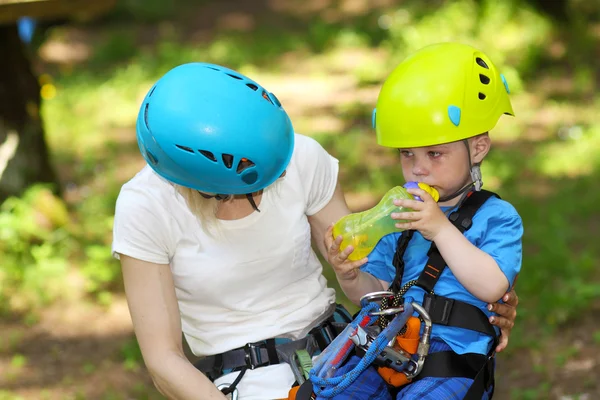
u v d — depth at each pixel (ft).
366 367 15.25
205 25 97.25
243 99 15.15
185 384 15.58
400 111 16.17
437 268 16.10
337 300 35.63
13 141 42.68
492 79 16.66
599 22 78.69
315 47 85.35
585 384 29.45
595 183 48.83
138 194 16.08
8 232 40.78
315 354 16.79
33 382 32.04
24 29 45.57
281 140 15.37
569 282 36.37
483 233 16.22
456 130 16.01
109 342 34.96
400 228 15.80
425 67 16.35
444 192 16.53
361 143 58.13
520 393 29.32
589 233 42.86
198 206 15.89
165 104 15.15
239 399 16.21
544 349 32.27
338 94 70.90
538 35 72.69
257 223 16.22
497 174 50.88
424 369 15.83
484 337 16.05
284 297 16.76
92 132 63.67
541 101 63.72
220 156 14.88
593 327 33.63
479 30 74.74
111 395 30.96
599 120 59.26
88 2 32.73
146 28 96.22
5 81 41.88
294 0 103.30
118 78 77.77
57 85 76.18
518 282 37.37
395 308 15.76
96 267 40.04
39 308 37.55
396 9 90.38
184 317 16.84
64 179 53.31
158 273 16.03
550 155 53.57
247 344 16.44
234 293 16.44
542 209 45.65
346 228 16.25
